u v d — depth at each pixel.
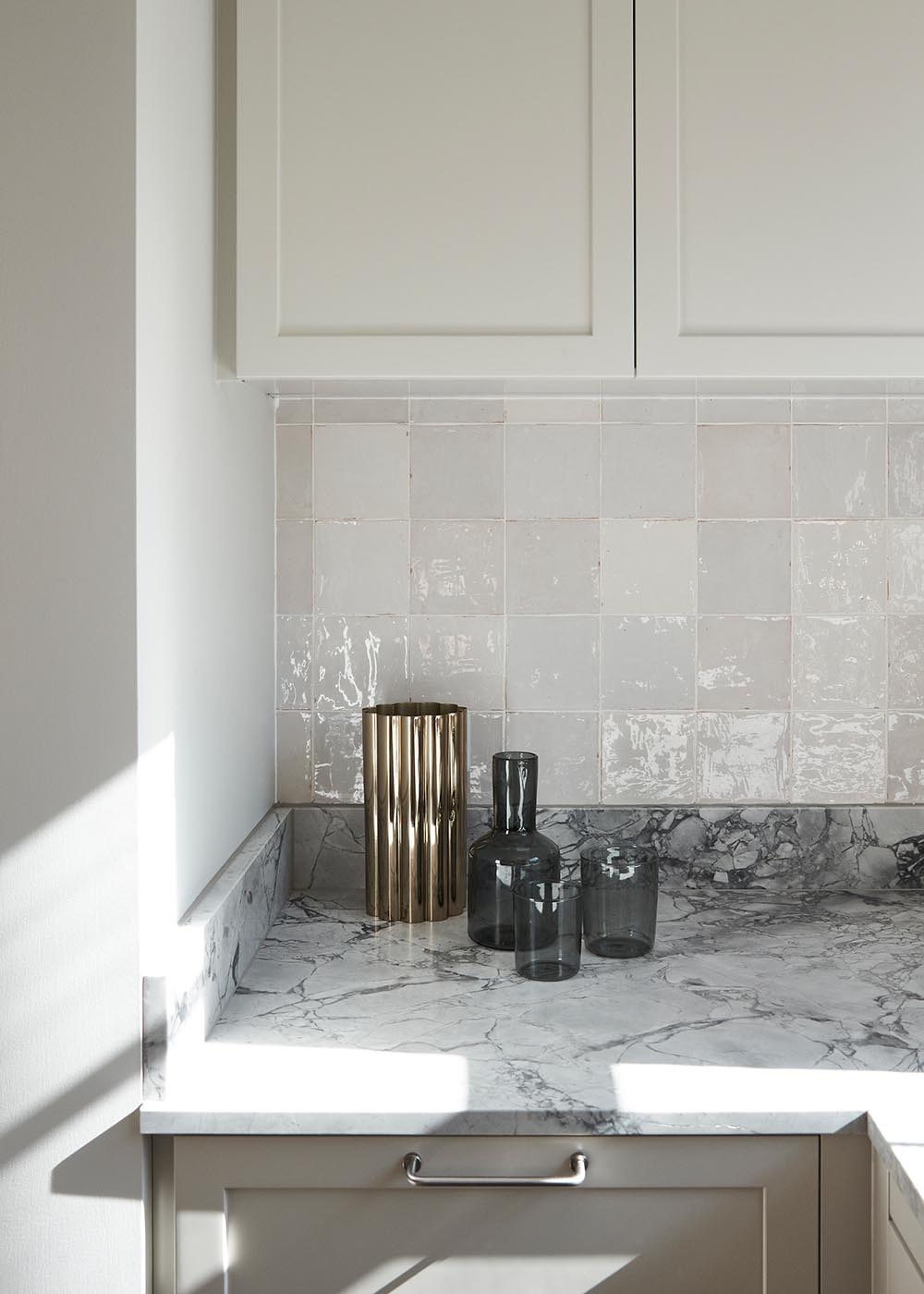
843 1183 1.01
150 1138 1.03
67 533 1.00
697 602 1.65
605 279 1.27
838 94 1.28
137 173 1.00
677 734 1.66
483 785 1.66
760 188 1.28
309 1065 1.07
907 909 1.57
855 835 1.65
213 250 1.29
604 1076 1.04
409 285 1.27
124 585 1.00
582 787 1.66
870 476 1.64
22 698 1.00
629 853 1.42
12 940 1.01
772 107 1.27
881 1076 1.04
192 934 1.10
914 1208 0.86
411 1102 0.99
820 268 1.28
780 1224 1.01
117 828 1.00
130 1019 1.01
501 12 1.27
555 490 1.65
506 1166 1.00
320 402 1.65
